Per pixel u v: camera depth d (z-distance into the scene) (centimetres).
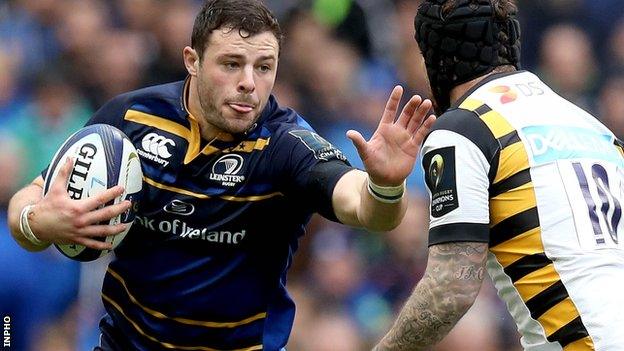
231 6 1684
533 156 1620
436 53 1723
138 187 1736
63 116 3481
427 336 1623
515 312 1644
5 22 3681
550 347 1597
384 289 3291
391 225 1622
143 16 3747
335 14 3825
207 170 1756
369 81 3809
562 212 1599
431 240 1628
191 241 1770
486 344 2922
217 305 1794
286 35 3753
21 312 3067
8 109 3466
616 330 1543
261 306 1822
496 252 1639
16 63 3572
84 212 1633
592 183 1620
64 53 3625
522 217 1611
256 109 1697
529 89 1694
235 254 1783
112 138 1723
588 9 4203
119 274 1819
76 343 3095
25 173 3322
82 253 1717
